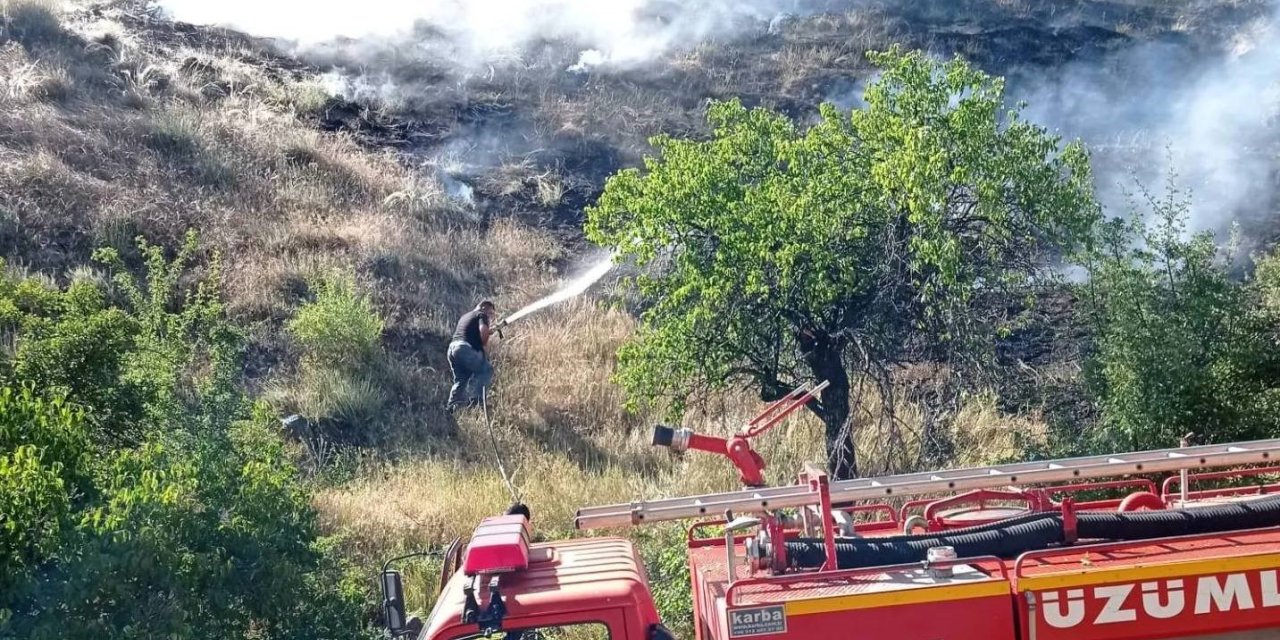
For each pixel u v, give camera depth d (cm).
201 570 663
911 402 1196
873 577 535
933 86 1086
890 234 1050
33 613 615
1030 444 1105
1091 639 514
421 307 1684
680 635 847
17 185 1633
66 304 984
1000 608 515
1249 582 520
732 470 1182
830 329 1084
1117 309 1043
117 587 615
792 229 1041
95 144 1800
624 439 1392
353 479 1243
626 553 588
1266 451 600
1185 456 595
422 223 1931
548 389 1493
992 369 1083
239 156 1938
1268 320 1082
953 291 1018
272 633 714
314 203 1880
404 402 1459
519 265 1873
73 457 739
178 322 1115
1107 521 571
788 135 1202
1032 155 1071
